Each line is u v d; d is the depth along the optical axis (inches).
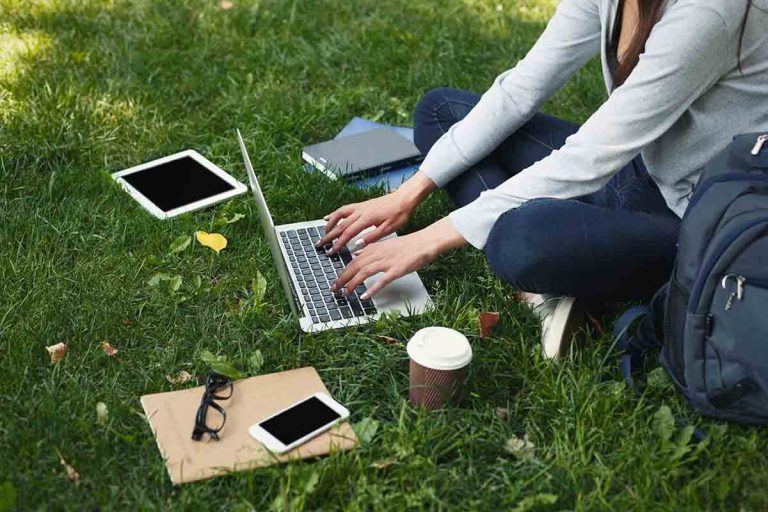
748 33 77.7
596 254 84.0
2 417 81.4
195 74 140.4
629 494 75.9
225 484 76.8
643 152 87.9
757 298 75.4
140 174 117.7
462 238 89.0
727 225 76.2
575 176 84.5
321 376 89.0
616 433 81.8
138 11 154.6
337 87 139.9
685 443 79.4
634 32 82.6
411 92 141.6
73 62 138.8
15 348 88.5
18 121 123.6
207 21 154.2
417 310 95.3
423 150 110.7
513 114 98.0
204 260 104.9
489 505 75.4
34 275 98.8
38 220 108.0
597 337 94.0
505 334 93.3
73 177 115.6
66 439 79.1
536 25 162.4
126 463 78.3
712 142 83.5
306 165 121.6
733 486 76.7
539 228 83.9
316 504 75.1
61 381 85.4
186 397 84.0
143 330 93.3
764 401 78.3
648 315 86.8
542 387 86.5
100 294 97.3
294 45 149.6
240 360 89.2
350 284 90.6
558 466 78.1
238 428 80.9
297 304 94.3
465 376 83.4
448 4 165.8
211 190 115.5
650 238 84.5
